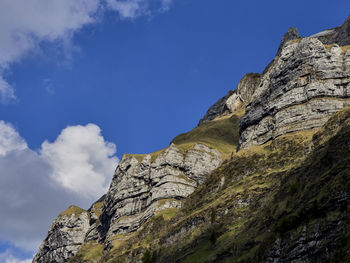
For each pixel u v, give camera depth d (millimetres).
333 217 111312
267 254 128375
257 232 149875
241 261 140250
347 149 140000
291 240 121312
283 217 136125
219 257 157875
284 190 159875
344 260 97875
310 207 122812
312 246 111875
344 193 114125
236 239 161375
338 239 104438
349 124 176750
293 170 174750
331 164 141375
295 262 115250
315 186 133625
